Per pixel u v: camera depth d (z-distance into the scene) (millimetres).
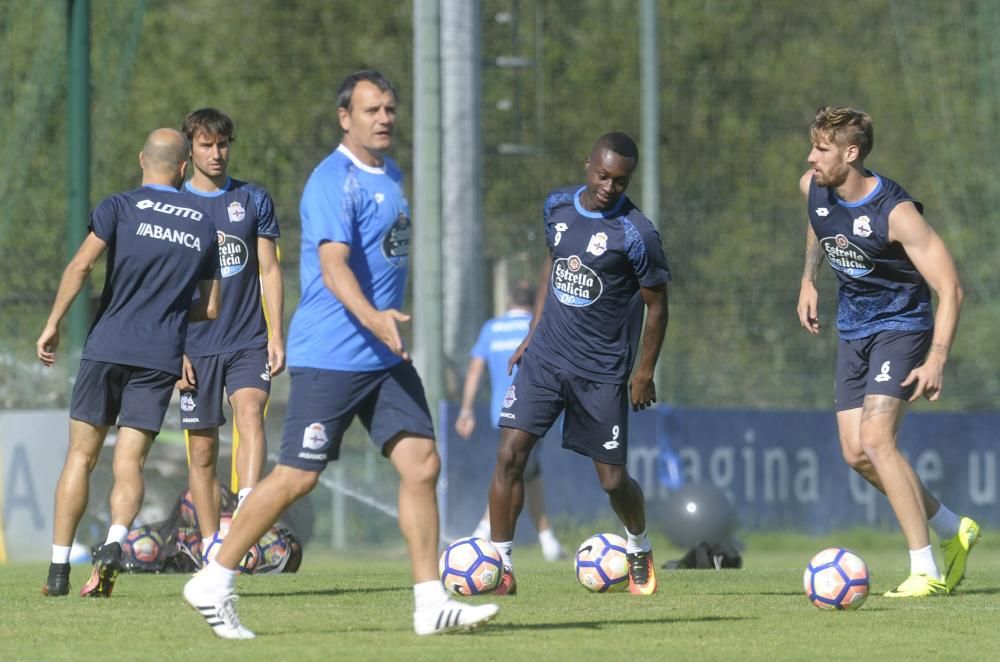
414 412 21250
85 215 49156
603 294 27922
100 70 66125
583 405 28281
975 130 78625
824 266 63656
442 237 54156
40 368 54906
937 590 28078
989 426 61500
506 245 59438
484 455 53656
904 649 20750
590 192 27797
